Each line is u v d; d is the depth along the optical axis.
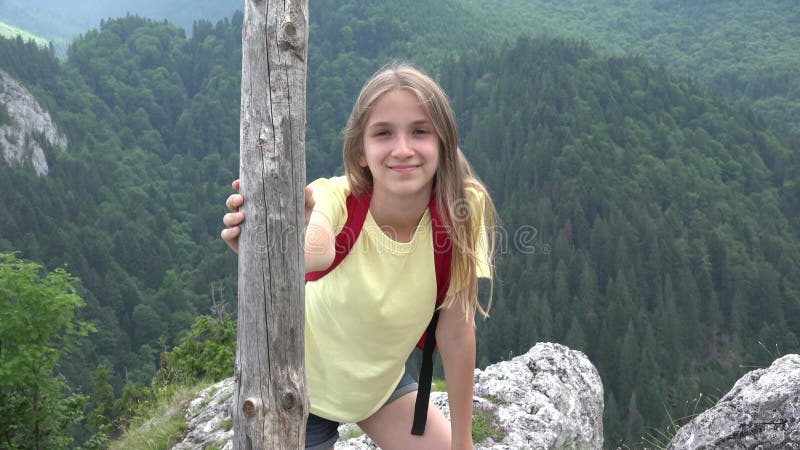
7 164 152.12
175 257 152.38
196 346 16.69
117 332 111.44
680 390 93.00
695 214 140.38
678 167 153.25
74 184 159.88
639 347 103.94
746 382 3.56
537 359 6.20
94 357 99.38
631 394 91.38
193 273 141.25
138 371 103.56
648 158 153.50
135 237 143.38
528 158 155.00
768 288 114.56
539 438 5.07
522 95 178.62
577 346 99.25
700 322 115.31
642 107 174.75
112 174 177.25
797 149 164.50
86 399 15.73
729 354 109.12
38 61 197.12
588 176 147.38
